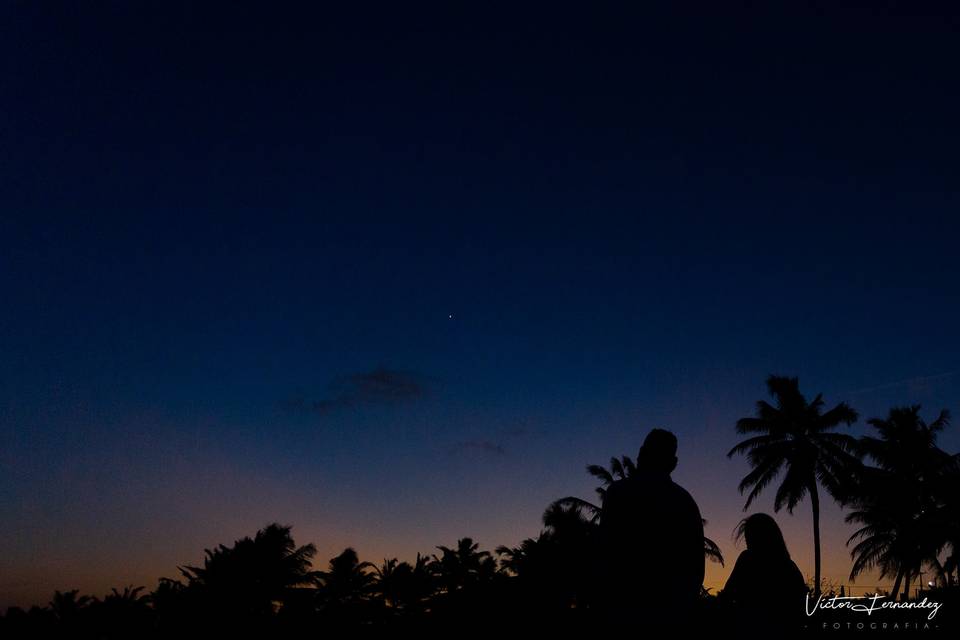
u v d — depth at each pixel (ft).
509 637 136.46
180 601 175.32
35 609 183.73
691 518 12.76
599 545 12.80
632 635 11.96
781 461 165.89
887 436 167.12
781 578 17.13
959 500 151.64
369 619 185.16
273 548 182.50
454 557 199.21
